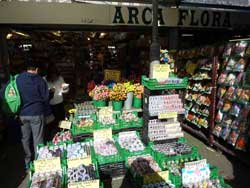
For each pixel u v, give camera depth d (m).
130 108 4.29
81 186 2.58
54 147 3.51
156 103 3.51
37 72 3.59
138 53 8.54
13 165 4.05
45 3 5.06
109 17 5.51
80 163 3.09
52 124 4.74
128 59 8.89
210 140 4.43
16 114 3.58
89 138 3.84
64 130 4.63
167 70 3.45
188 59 5.32
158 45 3.50
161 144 3.61
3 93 3.46
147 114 3.54
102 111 4.09
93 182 2.61
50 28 5.82
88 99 5.70
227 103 4.12
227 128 4.11
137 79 4.95
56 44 10.59
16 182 3.54
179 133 3.68
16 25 5.35
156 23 3.46
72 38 9.67
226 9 6.36
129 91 4.21
